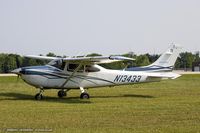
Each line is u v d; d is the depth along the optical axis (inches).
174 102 1540.4
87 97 1715.1
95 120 1084.5
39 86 1685.5
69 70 1720.0
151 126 994.1
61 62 1706.4
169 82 2942.9
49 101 1588.3
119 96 1840.6
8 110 1284.4
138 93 2006.6
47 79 1685.5
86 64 1734.7
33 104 1465.3
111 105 1435.8
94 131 920.9
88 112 1242.6
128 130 936.3
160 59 1918.1
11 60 6491.1
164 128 964.0
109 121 1069.8
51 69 1696.6
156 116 1160.8
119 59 1571.1
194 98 1713.8
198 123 1040.8
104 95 1897.1
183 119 1106.7
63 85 1720.0
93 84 1772.9
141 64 6067.9
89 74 1759.4
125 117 1140.5
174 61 1940.2
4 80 3139.8
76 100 1637.6
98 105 1435.8
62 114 1197.1
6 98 1717.5
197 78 3553.2
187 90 2174.0
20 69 1662.2
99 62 1697.8
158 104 1467.8
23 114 1192.2
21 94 1925.4
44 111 1263.5
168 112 1245.1
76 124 1018.7
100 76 1777.8
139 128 964.0
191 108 1344.7
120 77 1809.8
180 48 1956.2
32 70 1664.6
